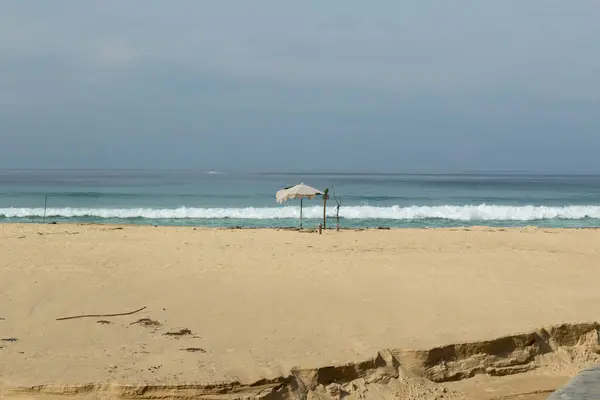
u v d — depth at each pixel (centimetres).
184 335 970
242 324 1034
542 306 1171
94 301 1147
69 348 888
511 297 1241
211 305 1145
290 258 1650
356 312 1115
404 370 902
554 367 976
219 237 2122
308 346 928
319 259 1641
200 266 1496
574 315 1109
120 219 3228
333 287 1302
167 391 745
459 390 894
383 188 7369
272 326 1027
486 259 1680
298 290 1271
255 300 1185
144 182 8162
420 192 6341
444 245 1980
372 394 844
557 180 12075
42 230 2242
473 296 1244
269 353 891
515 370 955
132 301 1157
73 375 772
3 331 957
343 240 2088
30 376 767
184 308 1120
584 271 1527
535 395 894
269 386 782
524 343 986
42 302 1127
